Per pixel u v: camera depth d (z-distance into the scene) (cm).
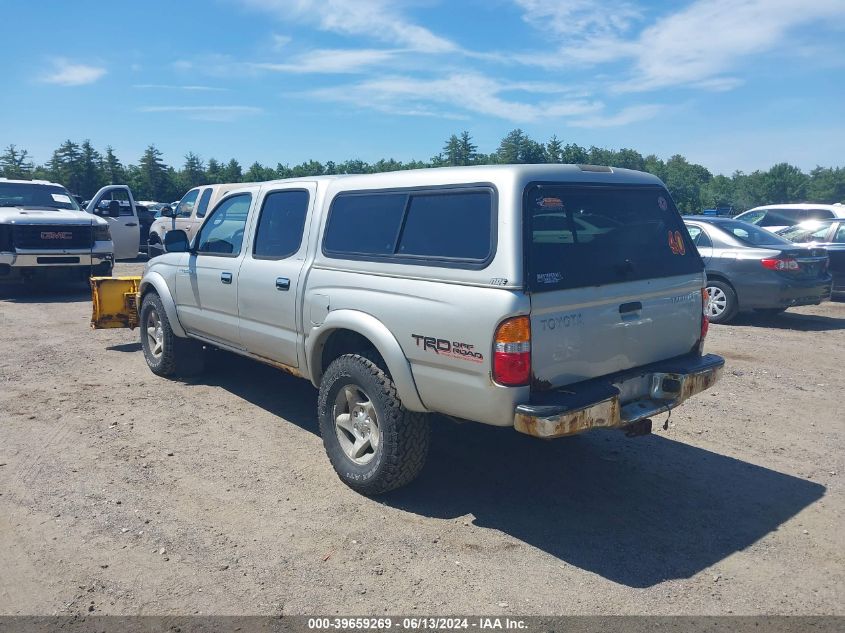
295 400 658
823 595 353
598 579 364
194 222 1517
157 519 422
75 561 375
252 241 571
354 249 468
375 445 448
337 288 469
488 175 395
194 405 640
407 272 421
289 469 500
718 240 1070
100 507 436
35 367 769
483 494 463
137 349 865
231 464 507
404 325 417
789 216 1686
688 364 451
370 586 356
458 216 405
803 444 562
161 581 357
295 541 399
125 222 1705
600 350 406
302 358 515
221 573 366
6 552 383
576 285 390
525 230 376
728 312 1063
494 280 373
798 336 986
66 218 1254
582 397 381
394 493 462
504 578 364
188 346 707
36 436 557
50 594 345
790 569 377
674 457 532
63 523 415
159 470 494
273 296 533
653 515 437
